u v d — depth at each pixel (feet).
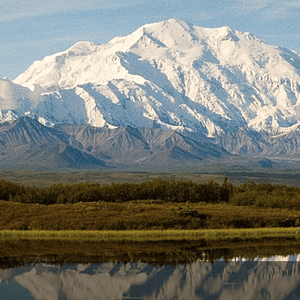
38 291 407.64
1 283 426.10
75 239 590.14
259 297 392.47
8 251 528.22
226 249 536.01
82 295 399.65
